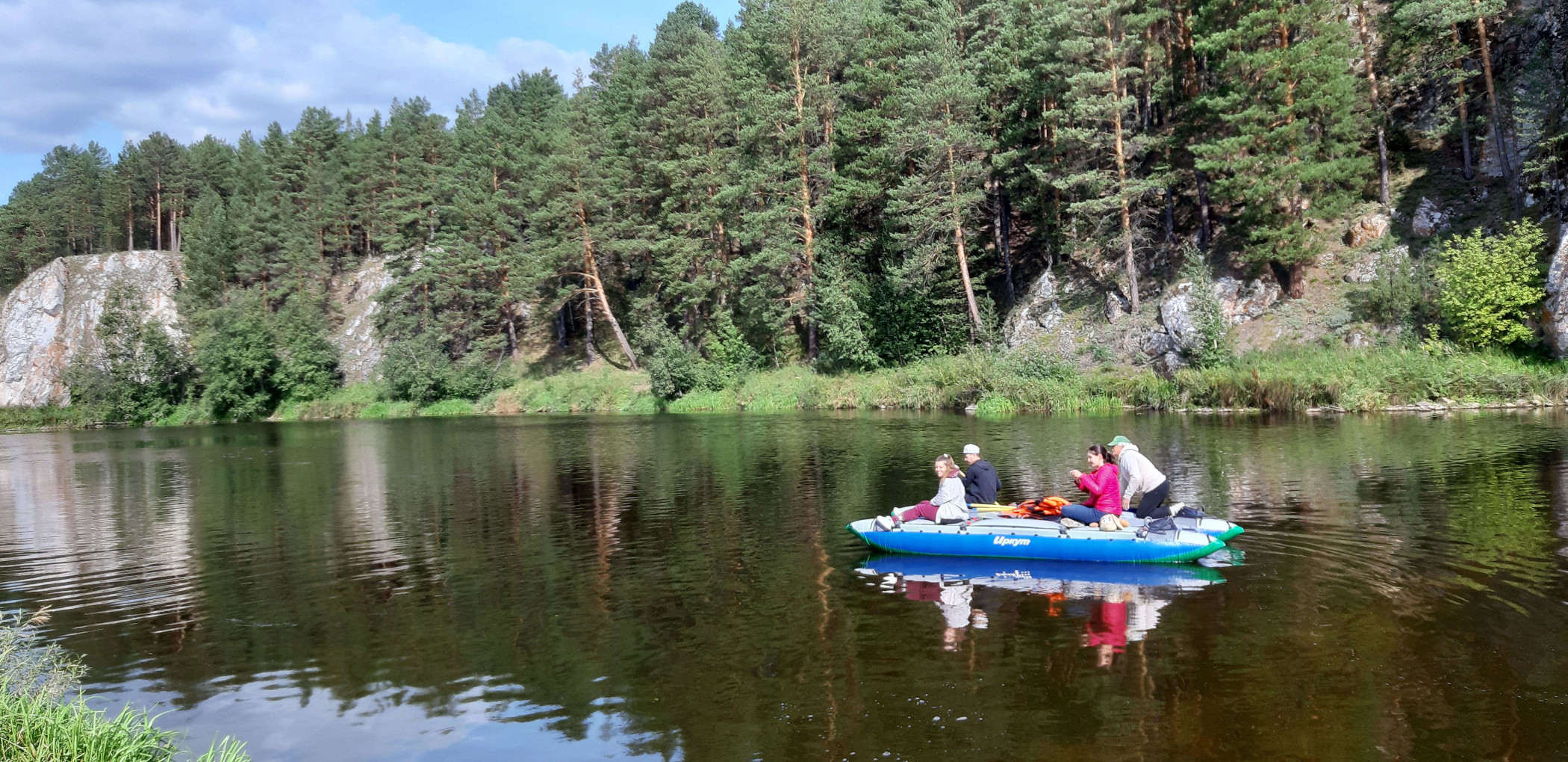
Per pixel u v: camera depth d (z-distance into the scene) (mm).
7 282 90250
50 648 7652
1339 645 6910
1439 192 34688
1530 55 34438
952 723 5688
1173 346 34875
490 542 12086
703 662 7000
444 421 44875
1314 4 32812
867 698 6152
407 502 15930
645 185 52875
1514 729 5391
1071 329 39062
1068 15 35906
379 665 7207
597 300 58625
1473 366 28109
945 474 10922
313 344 61594
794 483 16766
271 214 72375
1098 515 10305
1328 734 5395
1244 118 33000
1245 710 5758
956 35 46156
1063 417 31281
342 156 78188
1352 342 31844
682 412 45125
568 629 7988
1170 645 7023
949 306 43688
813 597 8742
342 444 30719
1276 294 34781
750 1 50000
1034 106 42375
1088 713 5789
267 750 5645
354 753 5574
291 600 9312
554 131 58844
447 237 59219
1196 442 20953
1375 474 15133
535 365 58156
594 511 14273
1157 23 40156
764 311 47000
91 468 24516
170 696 6629
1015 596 8523
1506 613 7594
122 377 59062
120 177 88062
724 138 50031
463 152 70062
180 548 12336
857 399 41250
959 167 39812
